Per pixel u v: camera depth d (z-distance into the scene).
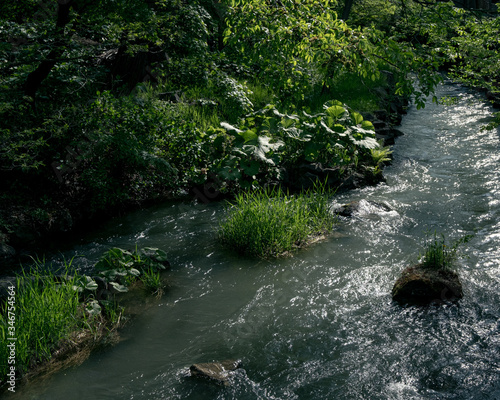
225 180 8.95
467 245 6.60
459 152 10.97
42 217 7.56
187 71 9.38
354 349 4.66
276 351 4.69
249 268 6.34
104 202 8.01
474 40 8.41
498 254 6.26
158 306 5.56
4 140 6.68
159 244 7.20
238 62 10.95
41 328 4.71
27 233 7.32
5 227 7.16
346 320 5.12
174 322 5.25
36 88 8.07
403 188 9.10
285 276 6.10
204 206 8.60
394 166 10.38
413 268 5.67
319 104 12.40
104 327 5.14
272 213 7.15
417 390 4.08
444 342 4.66
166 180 8.80
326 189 9.08
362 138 9.45
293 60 7.65
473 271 5.89
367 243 6.85
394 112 13.82
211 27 12.54
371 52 6.39
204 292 5.83
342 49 6.53
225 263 6.51
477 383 4.11
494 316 5.00
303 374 4.34
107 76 10.88
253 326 5.12
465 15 8.66
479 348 4.55
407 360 4.46
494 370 4.24
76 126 7.88
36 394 4.21
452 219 7.52
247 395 4.10
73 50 8.06
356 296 5.55
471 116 14.02
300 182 9.10
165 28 8.73
